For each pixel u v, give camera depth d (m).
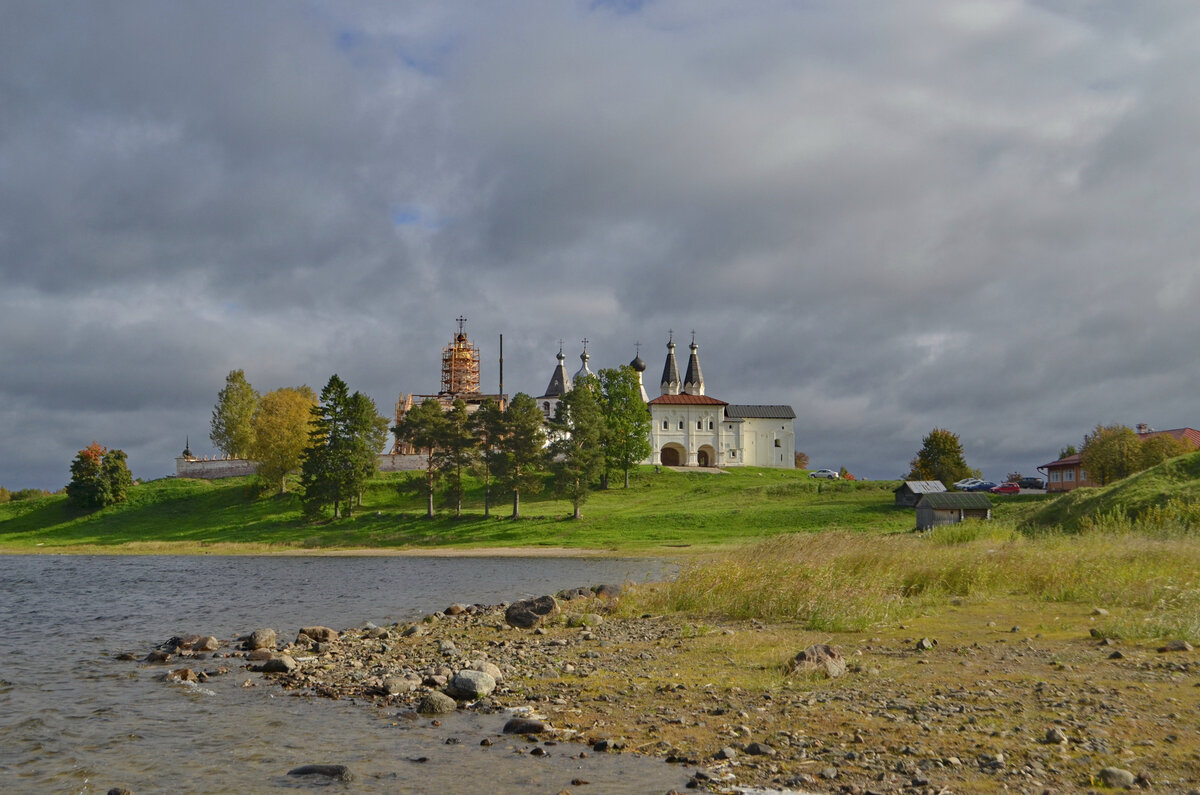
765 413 156.38
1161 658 14.82
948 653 15.91
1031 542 33.00
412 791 9.55
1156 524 38.34
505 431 95.75
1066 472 106.44
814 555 26.39
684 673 15.16
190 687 16.25
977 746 10.09
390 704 14.09
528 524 90.25
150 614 30.48
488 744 11.31
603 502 106.56
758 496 102.19
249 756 11.34
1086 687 12.74
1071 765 9.32
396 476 120.75
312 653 20.19
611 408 116.44
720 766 9.79
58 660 20.08
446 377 150.62
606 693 13.88
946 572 24.89
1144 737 10.20
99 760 11.39
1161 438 88.25
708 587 25.17
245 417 138.50
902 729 10.90
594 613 24.69
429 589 40.75
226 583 46.00
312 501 98.81
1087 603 21.95
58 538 101.75
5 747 12.06
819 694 12.95
